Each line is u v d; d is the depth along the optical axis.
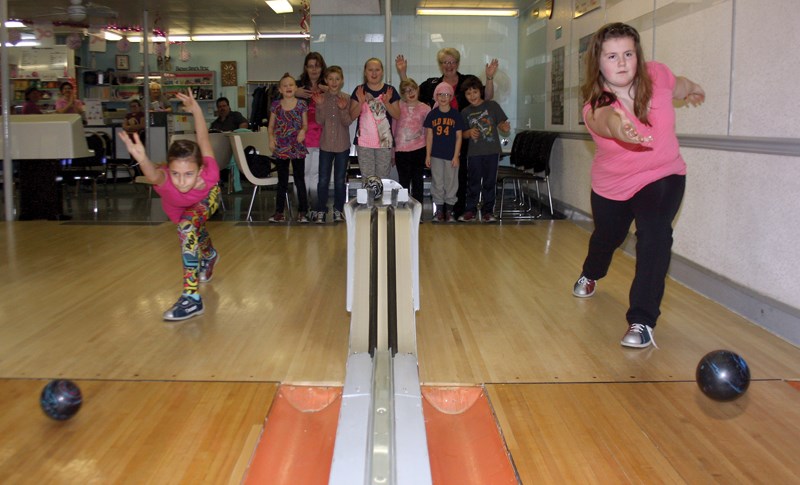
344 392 2.35
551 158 8.24
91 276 4.79
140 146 3.47
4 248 5.79
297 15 10.80
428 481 1.93
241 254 5.55
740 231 4.04
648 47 5.39
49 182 7.45
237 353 3.27
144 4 10.27
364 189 3.66
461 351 3.32
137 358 3.20
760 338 3.55
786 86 3.54
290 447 2.50
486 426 2.61
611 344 3.44
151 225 7.04
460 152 7.34
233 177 10.25
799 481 2.23
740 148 3.96
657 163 3.33
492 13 8.85
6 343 3.40
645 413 2.68
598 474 2.27
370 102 6.66
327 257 5.45
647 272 3.37
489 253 5.62
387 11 7.99
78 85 11.12
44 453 2.35
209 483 2.19
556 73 7.82
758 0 3.80
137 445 2.41
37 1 10.11
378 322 2.85
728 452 2.40
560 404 2.75
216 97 11.55
